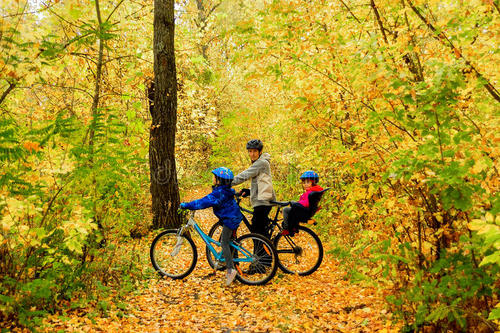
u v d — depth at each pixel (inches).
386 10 155.9
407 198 124.0
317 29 141.2
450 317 99.0
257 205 200.2
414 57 144.5
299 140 347.6
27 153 131.0
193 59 391.2
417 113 103.3
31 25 145.7
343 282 180.5
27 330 116.8
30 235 122.0
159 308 155.9
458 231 112.7
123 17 307.0
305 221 198.1
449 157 99.6
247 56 149.9
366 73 115.3
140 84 332.2
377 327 126.9
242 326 137.1
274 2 146.6
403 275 122.6
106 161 161.2
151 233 270.1
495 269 94.7
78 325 128.6
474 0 100.9
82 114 248.1
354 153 136.1
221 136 528.7
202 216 408.5
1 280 124.9
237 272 187.5
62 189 143.7
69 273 147.9
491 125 107.1
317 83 137.3
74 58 227.1
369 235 136.8
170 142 286.5
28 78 142.8
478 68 103.4
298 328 131.3
